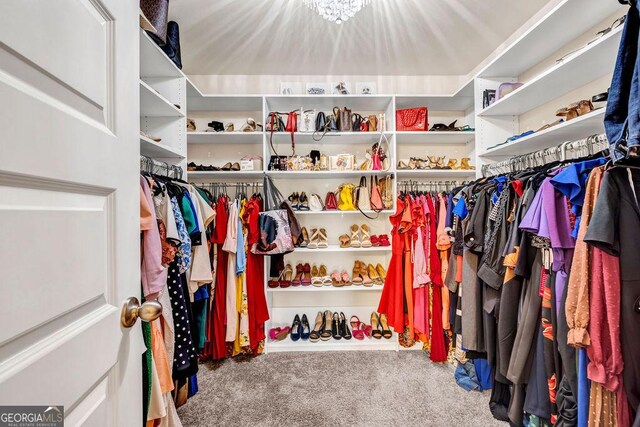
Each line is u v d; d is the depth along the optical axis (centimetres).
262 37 186
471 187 161
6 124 34
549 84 140
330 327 222
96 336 49
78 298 45
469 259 149
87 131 47
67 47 43
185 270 131
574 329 88
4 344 33
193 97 210
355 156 235
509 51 156
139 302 62
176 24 169
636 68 66
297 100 219
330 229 249
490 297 136
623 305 81
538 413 109
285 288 214
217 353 187
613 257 83
